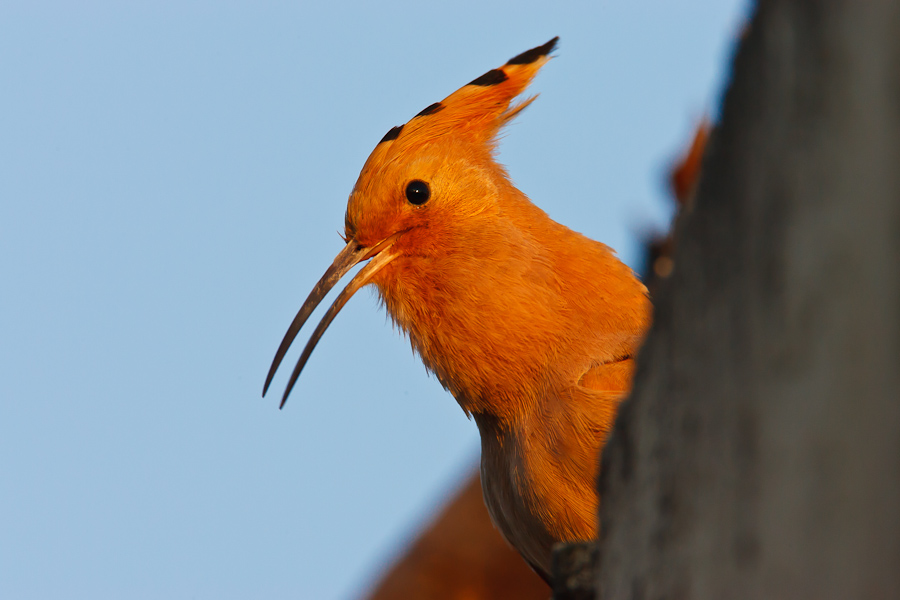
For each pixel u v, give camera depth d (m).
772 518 1.44
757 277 1.49
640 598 1.76
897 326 1.33
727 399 1.55
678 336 1.70
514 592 5.73
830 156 1.39
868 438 1.34
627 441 1.89
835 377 1.38
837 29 1.38
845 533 1.36
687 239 1.69
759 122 1.49
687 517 1.64
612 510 1.94
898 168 1.33
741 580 1.49
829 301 1.39
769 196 1.48
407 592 5.82
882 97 1.35
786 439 1.43
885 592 1.32
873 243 1.35
